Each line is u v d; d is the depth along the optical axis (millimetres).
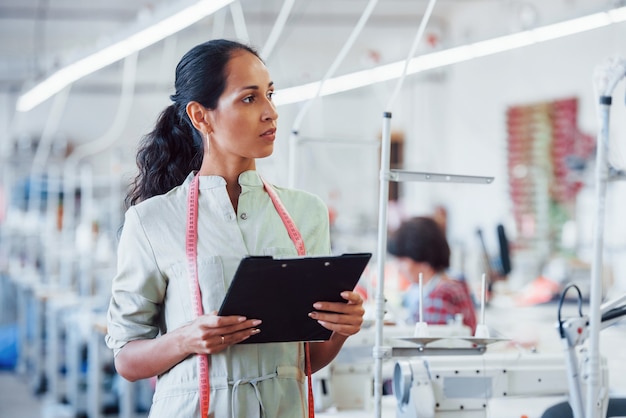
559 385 2436
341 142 3301
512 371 2420
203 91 1828
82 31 11227
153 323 1876
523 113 8961
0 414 6230
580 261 7066
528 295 6043
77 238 8195
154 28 4352
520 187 8984
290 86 4402
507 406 2500
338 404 3064
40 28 11102
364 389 3080
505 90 9328
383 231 2029
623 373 3850
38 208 10000
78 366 6074
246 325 1691
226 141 1824
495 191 9500
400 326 3215
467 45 3623
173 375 1793
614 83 1647
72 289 7164
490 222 9578
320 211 1920
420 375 2369
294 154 3234
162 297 1846
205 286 1774
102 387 5941
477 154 10016
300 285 1659
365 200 11461
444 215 9133
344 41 11750
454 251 6816
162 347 1743
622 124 7016
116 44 4922
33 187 10102
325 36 11531
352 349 3080
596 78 1674
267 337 1747
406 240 3754
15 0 10039
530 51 8844
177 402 1775
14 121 12320
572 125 8180
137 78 12273
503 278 6762
